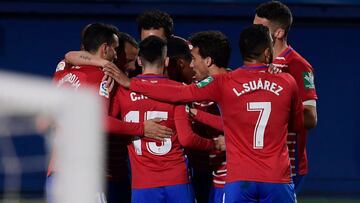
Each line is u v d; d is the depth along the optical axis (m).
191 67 23.05
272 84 20.31
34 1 40.44
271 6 22.38
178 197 22.00
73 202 11.42
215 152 22.48
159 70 21.78
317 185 41.03
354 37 42.03
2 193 32.41
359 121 41.53
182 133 21.41
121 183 23.55
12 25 41.03
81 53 22.14
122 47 23.75
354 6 40.81
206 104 22.53
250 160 20.31
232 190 20.41
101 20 41.09
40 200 35.84
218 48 21.91
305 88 22.09
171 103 21.34
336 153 41.34
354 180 41.06
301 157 22.77
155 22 23.91
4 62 41.06
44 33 41.16
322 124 41.50
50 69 41.25
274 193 20.28
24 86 11.48
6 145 21.88
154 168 22.00
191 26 41.19
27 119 12.00
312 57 42.03
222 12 40.72
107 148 23.05
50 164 20.77
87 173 11.44
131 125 21.59
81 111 11.43
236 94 20.28
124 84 21.64
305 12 40.81
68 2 40.47
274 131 20.33
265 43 20.41
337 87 41.66
